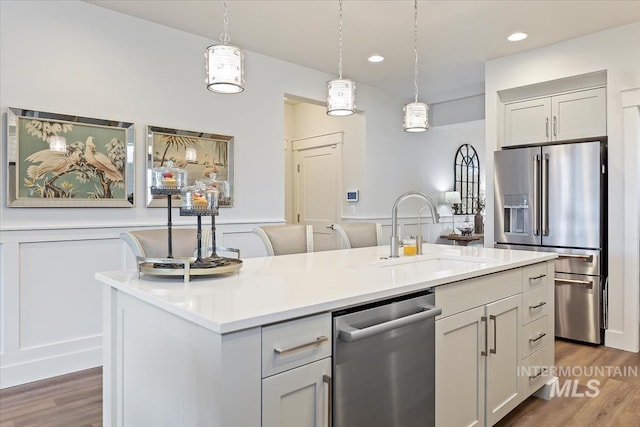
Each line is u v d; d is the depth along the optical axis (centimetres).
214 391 110
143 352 148
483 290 201
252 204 401
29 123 277
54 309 288
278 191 422
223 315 114
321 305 129
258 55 403
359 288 152
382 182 534
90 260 304
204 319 111
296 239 290
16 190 271
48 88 285
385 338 150
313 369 128
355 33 355
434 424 172
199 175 360
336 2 300
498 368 211
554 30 349
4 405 242
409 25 339
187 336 122
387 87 518
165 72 342
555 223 369
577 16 323
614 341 345
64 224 292
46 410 236
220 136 374
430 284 168
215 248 190
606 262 353
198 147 361
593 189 348
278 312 118
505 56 409
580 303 357
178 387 127
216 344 110
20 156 273
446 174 646
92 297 304
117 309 166
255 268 203
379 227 345
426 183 607
